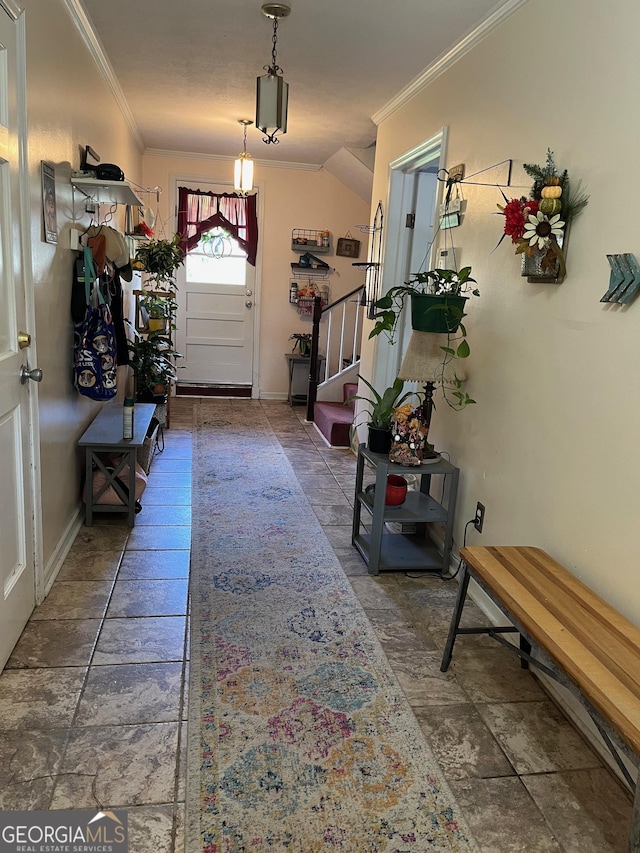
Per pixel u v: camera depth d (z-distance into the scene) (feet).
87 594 7.69
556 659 4.53
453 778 5.15
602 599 5.51
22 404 6.49
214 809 4.67
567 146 6.25
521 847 4.56
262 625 7.25
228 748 5.30
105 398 9.26
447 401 8.93
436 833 4.61
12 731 5.33
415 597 8.14
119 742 5.28
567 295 6.22
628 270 5.15
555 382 6.42
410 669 6.59
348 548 9.52
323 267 20.59
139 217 15.75
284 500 11.46
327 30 8.84
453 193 9.23
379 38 8.98
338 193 20.22
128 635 6.86
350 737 5.53
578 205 6.01
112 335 9.38
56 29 7.62
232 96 12.52
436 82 10.02
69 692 5.86
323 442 15.89
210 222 19.67
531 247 6.38
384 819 4.70
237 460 13.88
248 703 5.89
